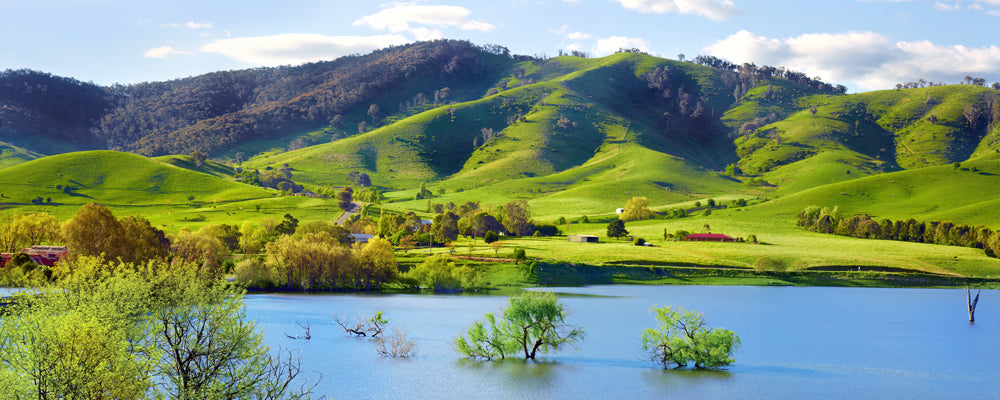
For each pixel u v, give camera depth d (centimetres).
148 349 2680
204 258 12144
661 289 14875
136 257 11019
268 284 13788
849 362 7594
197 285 2772
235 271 13638
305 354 7131
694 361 7012
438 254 16850
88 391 2388
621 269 16550
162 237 13688
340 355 7119
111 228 11044
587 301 12481
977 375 7019
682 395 5853
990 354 8206
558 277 15675
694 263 17650
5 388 2311
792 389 6238
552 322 7125
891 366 7419
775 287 15750
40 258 12006
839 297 14325
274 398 2702
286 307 10844
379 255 14125
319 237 16188
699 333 6962
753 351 8188
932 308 12825
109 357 2495
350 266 13850
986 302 13912
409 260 16050
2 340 2589
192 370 2623
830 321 10888
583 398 5609
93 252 10475
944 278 16938
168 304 2711
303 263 13750
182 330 2666
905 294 15025
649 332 7075
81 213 10856
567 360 7156
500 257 16875
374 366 6638
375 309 10781
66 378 2384
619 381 6250
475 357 7156
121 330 2684
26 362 2436
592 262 17125
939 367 7412
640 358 7350
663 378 6444
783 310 12112
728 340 6888
